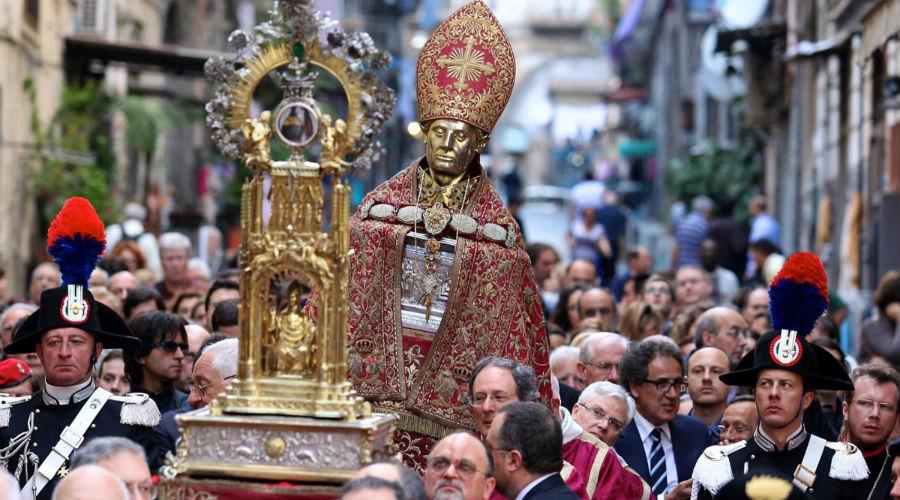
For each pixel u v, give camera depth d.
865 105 44.16
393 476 13.34
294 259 14.54
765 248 38.75
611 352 22.84
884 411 18.98
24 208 48.72
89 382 17.41
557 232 91.44
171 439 17.91
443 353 17.70
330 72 14.98
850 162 47.28
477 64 17.78
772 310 17.33
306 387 14.55
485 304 17.75
